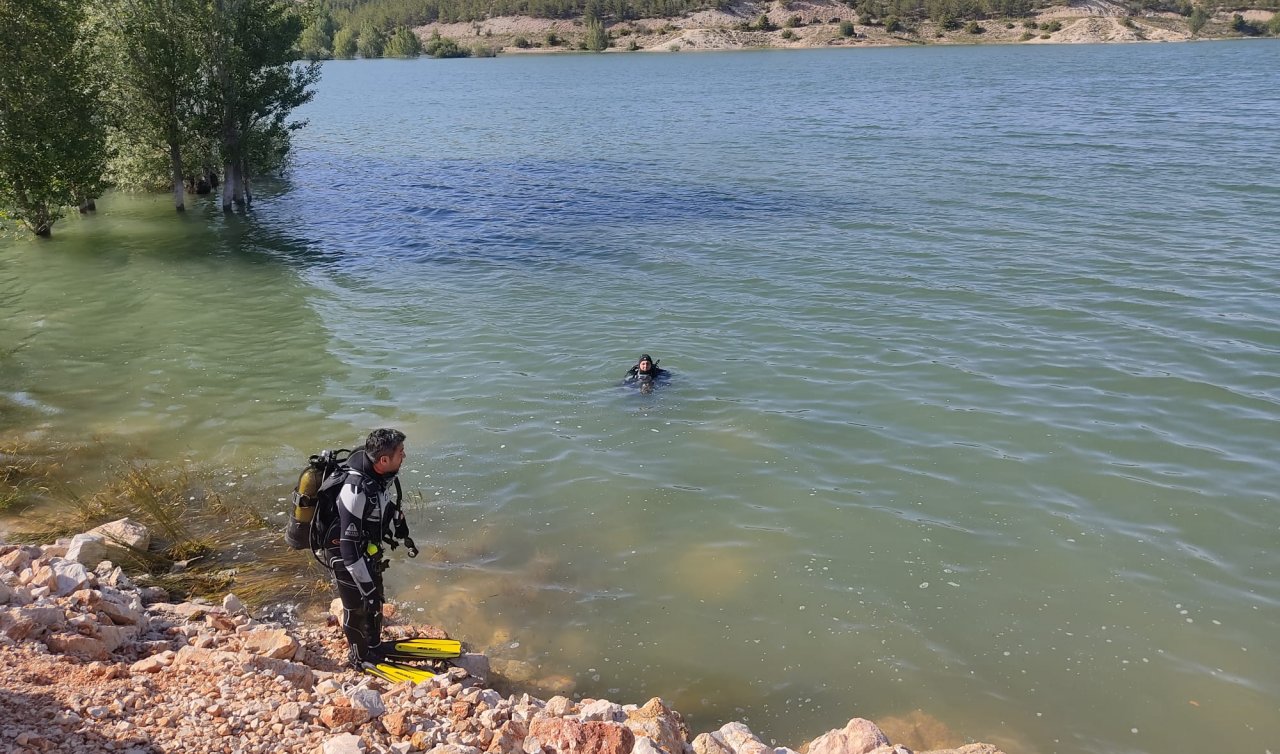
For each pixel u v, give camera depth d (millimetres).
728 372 13367
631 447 11008
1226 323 14609
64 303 18625
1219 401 11812
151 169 30750
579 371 13625
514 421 11852
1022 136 38500
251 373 14055
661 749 5031
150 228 27156
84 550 7938
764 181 30391
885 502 9586
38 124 23078
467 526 9203
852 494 9773
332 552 6176
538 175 34125
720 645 7316
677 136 45156
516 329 15859
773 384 12859
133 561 8250
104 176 30562
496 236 24000
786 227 23172
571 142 44469
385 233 25156
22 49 22391
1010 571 8289
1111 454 10500
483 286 19047
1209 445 10648
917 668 7012
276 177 35906
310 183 34500
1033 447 10734
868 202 25812
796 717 6477
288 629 7113
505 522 9289
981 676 6910
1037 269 18109
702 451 10867
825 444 10969
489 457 10805
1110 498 9539
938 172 30219
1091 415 11531
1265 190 24672
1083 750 6152
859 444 10938
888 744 5496
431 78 108375
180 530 9055
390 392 13070
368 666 6340
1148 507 9336
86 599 6242
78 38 24234
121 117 28547
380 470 6109
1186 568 8273
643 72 107562
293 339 15820
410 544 6543
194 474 10445
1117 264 18172
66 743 4445
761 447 10922
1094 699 6645
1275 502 9367
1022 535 8891
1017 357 13562
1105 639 7320
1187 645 7234
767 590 8078
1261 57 98375
